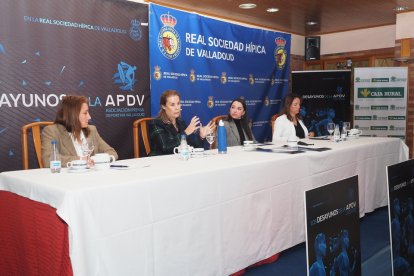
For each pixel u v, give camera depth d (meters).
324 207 1.30
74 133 2.42
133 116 3.88
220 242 1.91
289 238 2.38
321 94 5.96
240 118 3.48
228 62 4.96
